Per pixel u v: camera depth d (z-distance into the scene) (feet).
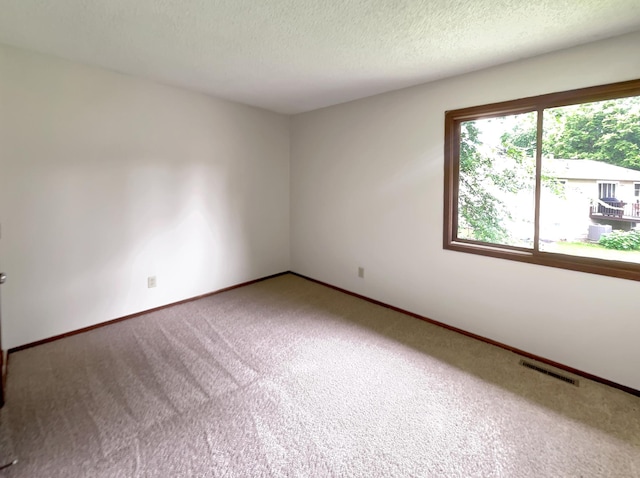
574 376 6.97
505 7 5.24
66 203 8.30
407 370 7.17
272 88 9.91
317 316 10.11
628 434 5.32
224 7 5.41
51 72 7.77
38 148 7.75
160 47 7.07
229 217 12.12
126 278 9.61
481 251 8.39
